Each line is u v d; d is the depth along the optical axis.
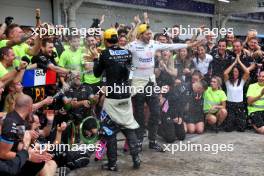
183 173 4.53
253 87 6.82
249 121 6.86
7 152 3.08
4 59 4.32
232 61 6.84
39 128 4.31
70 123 4.93
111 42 4.64
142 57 5.18
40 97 4.62
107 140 4.61
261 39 11.31
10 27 4.62
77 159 4.62
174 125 5.96
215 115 6.73
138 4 13.34
